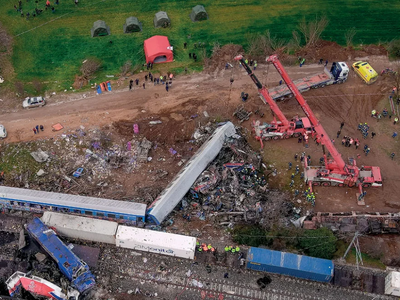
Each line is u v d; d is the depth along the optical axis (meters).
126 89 89.88
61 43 98.00
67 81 91.06
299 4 108.06
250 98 88.25
